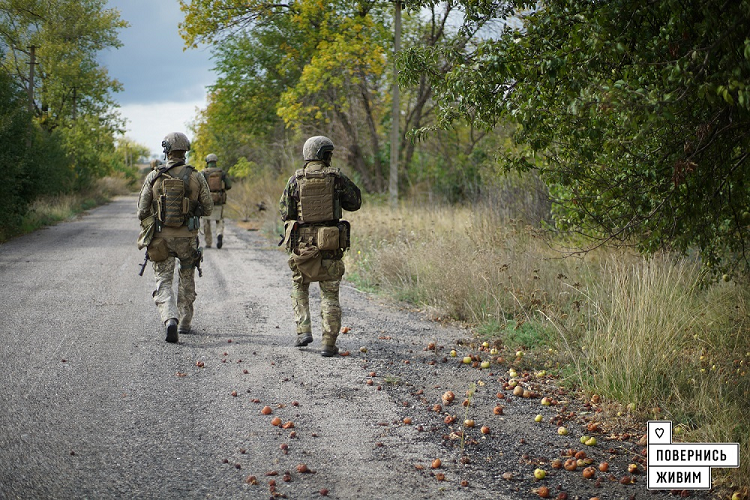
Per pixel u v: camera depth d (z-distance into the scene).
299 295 5.77
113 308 7.24
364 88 20.08
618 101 3.12
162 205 5.83
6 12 31.56
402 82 4.62
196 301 7.87
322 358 5.52
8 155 14.80
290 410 4.28
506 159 4.75
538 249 8.23
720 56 3.12
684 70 3.11
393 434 3.92
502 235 9.13
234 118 25.61
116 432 3.81
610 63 3.72
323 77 18.77
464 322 6.91
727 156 3.91
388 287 8.73
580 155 4.31
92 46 36.69
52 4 33.44
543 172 4.63
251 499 3.05
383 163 21.77
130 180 64.06
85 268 10.23
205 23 20.86
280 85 24.33
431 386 4.84
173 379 4.84
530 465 3.52
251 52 23.73
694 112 3.68
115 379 4.79
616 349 4.72
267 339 6.12
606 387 4.48
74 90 37.00
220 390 4.63
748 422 3.86
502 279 7.23
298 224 5.56
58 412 4.09
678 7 3.30
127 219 22.81
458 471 3.43
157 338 6.02
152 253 5.82
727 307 5.84
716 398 4.18
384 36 18.47
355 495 3.12
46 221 19.84
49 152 24.70
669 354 4.76
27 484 3.11
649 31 3.59
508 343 5.92
